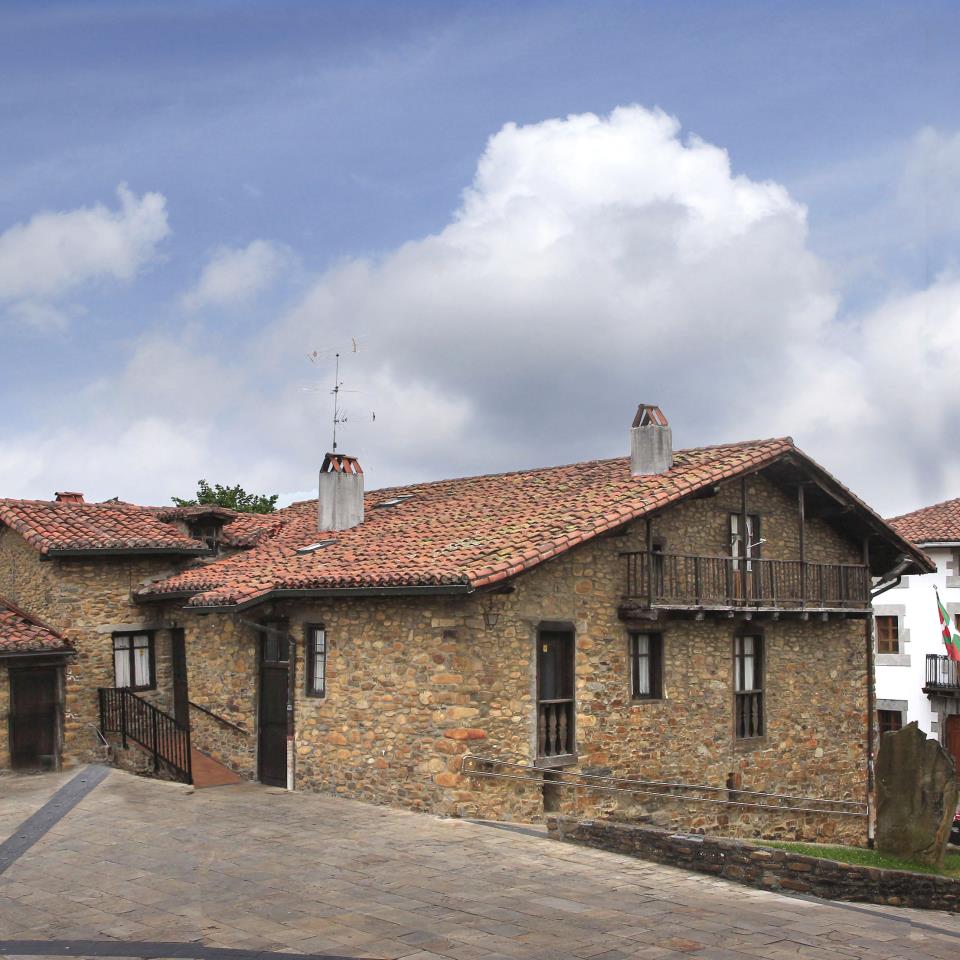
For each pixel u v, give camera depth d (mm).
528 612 15180
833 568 19469
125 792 16547
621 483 17484
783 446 18016
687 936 9945
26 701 18828
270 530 22828
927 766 15016
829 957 9547
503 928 9969
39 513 20438
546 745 15344
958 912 12695
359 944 9398
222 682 18453
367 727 15672
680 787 16938
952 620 30266
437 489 21766
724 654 18000
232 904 10602
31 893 10992
